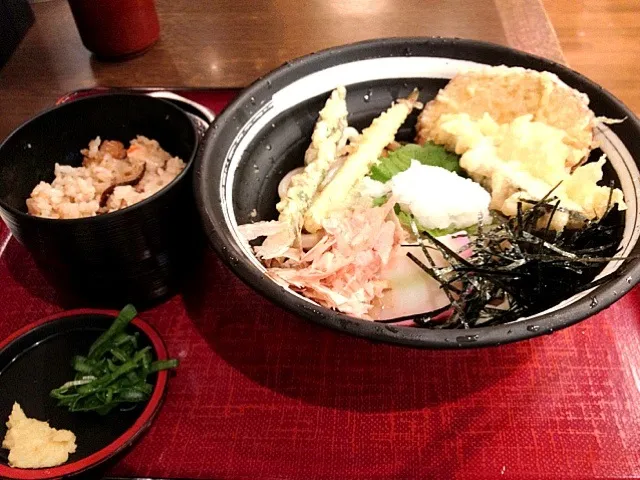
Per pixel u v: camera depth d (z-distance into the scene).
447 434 0.27
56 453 0.26
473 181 0.37
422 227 0.35
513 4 0.56
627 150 0.32
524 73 0.36
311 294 0.30
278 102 0.37
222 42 0.54
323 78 0.38
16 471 0.25
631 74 0.50
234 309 0.33
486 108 0.38
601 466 0.26
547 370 0.30
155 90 0.46
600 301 0.24
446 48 0.38
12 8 0.57
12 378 0.29
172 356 0.31
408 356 0.31
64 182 0.34
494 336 0.24
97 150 0.36
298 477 0.26
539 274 0.29
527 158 0.35
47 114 0.34
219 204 0.30
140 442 0.28
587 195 0.32
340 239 0.33
